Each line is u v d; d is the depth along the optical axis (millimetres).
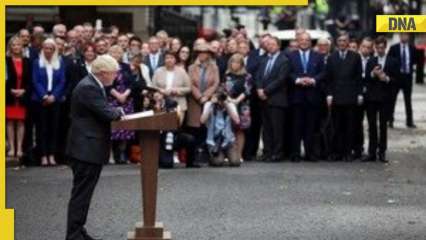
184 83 38062
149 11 65312
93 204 28391
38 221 25844
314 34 55281
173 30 69125
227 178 33875
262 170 36469
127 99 37844
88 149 21891
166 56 38156
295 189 31406
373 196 30188
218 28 81000
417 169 37312
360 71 39750
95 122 22016
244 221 25609
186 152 37562
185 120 38062
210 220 25719
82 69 37938
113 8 64375
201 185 32062
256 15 80562
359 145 40656
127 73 37875
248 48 41344
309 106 39844
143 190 20812
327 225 25109
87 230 24422
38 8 60250
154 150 20781
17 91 37844
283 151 40594
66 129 38531
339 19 78312
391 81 39875
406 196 30312
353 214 26812
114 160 38688
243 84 38281
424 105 66688
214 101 37625
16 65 37844
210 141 37688
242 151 40375
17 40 37875
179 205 28047
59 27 39719
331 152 40406
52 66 37969
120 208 27750
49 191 31109
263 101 39875
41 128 38000
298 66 39781
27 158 38219
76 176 22109
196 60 38625
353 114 39969
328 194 30438
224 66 41094
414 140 47594
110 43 41062
